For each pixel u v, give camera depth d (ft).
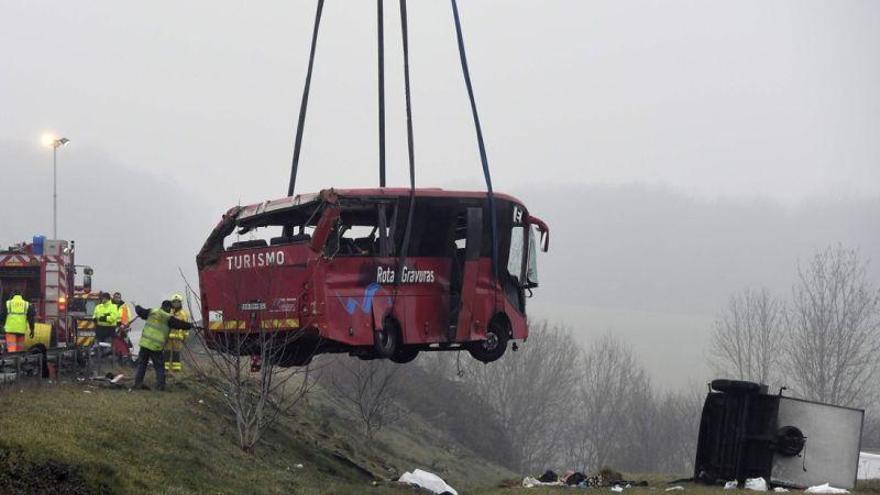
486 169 124.98
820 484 126.52
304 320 108.06
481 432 318.65
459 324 121.08
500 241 129.59
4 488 60.29
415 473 127.54
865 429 346.33
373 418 220.43
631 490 126.00
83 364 126.31
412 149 118.01
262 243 114.73
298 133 124.16
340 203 109.81
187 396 116.67
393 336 115.03
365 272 112.16
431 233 119.34
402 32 119.24
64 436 73.97
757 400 130.11
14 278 145.28
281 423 135.33
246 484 85.81
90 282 166.30
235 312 115.75
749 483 126.21
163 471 77.10
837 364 345.10
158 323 118.01
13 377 99.50
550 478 147.33
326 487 100.58
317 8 124.88
